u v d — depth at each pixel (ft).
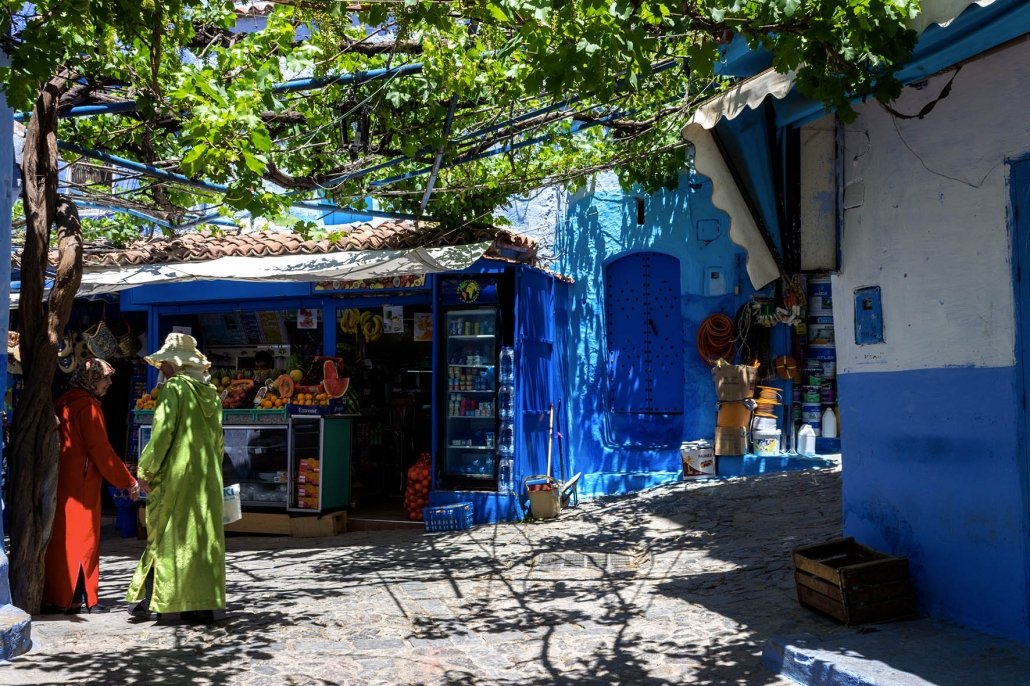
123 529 37.83
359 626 20.30
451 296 35.47
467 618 20.89
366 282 36.63
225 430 36.58
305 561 29.35
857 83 14.80
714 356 38.11
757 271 19.89
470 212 34.01
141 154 27.22
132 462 41.47
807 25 13.91
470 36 22.62
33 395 20.33
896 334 18.75
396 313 37.47
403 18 17.19
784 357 37.52
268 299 39.11
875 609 17.51
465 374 35.65
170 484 20.15
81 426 21.11
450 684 16.17
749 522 29.09
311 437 35.65
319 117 25.38
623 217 39.96
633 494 37.42
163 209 31.89
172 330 40.83
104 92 22.70
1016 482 15.90
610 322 40.50
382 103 25.30
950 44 14.92
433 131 25.55
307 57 21.75
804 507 29.81
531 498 34.09
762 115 18.97
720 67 18.25
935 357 17.71
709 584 22.38
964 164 16.99
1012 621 15.96
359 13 17.92
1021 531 15.79
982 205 16.63
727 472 37.35
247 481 36.35
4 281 18.34
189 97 17.40
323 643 18.86
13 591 20.11
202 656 17.79
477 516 34.68
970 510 16.87
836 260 20.18
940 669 14.38
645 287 40.14
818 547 19.43
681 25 14.29
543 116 27.58
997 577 16.29
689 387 38.70
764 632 18.06
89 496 21.29
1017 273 15.93
